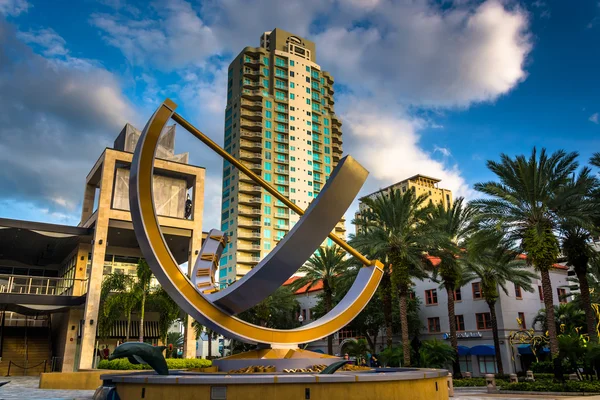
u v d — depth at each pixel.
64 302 35.28
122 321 40.16
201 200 39.47
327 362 13.78
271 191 13.97
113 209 35.56
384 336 54.12
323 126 114.81
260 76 108.31
